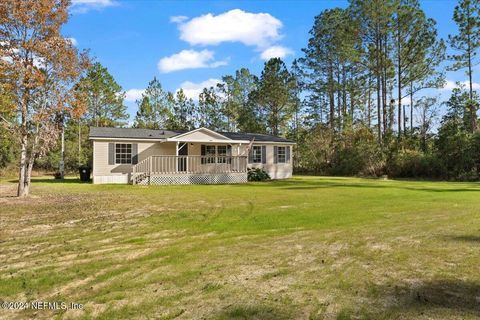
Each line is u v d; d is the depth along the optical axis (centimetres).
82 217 763
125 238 564
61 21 1260
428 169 2203
